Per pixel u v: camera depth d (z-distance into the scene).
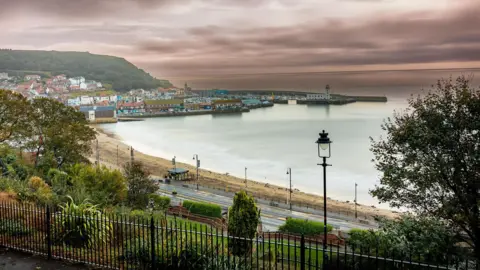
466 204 14.16
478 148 14.25
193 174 102.81
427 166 15.10
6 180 20.19
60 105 53.56
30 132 48.41
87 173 32.75
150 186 39.25
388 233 13.77
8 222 13.12
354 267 11.02
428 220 14.36
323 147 14.57
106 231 12.48
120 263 11.31
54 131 50.09
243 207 17.62
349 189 95.94
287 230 39.66
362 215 65.69
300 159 136.50
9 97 45.69
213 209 45.81
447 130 14.90
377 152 16.95
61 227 12.42
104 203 22.89
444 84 16.38
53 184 26.94
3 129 44.62
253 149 161.88
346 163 126.00
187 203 47.28
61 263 11.38
